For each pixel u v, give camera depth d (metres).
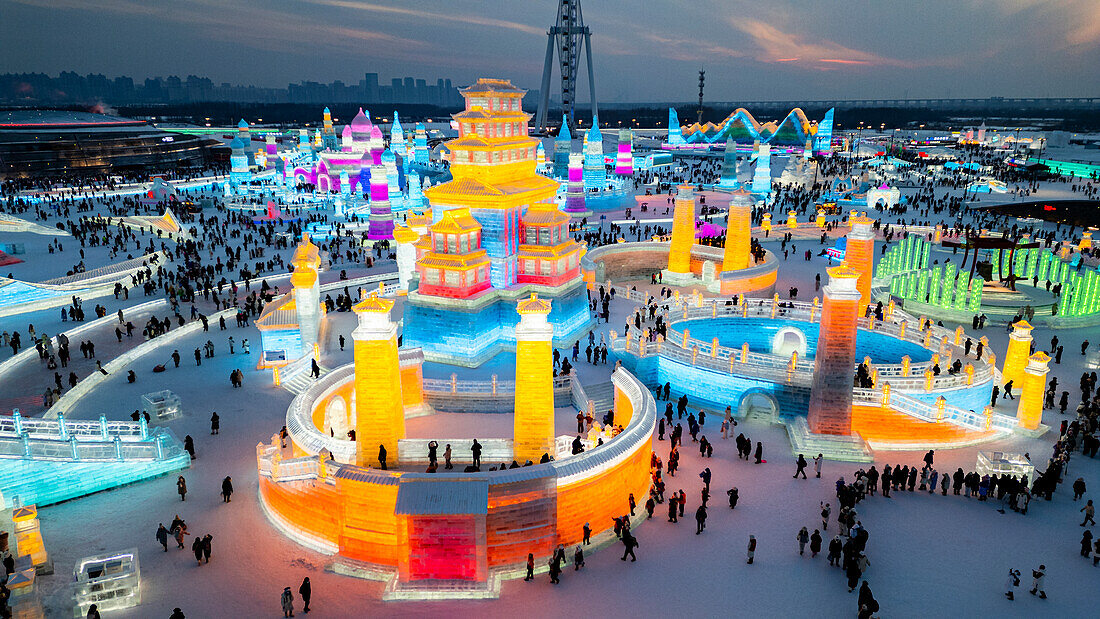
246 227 95.88
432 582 24.83
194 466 33.03
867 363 38.84
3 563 25.12
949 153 195.88
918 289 62.25
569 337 45.91
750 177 140.62
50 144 149.00
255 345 49.59
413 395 36.22
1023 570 25.39
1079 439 34.84
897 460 34.25
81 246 79.06
